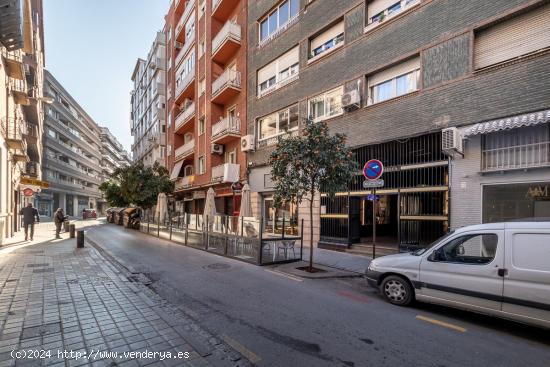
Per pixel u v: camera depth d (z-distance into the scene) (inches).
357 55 414.0
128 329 149.2
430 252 192.5
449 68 316.8
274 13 579.2
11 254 372.2
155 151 1328.7
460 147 296.4
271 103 567.5
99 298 197.2
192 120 903.1
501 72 278.8
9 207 614.2
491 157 284.2
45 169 1702.8
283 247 359.9
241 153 642.8
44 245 465.1
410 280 195.9
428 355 133.2
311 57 493.7
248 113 632.4
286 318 173.3
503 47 283.4
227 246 391.9
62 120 2054.6
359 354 132.8
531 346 143.9
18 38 304.5
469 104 298.8
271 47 574.2
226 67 743.7
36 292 209.3
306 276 276.1
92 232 721.6
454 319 177.6
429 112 331.9
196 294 218.8
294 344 141.1
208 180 733.9
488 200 286.2
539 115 243.4
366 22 408.8
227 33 651.5
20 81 712.4
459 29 310.3
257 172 592.1
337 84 440.5
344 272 298.5
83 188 2363.4
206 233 441.7
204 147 782.5
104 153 3139.8
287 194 283.9
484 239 175.3
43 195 1701.5
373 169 305.3
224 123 660.1
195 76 863.7
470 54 300.5
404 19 361.7
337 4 445.7
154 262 338.0
